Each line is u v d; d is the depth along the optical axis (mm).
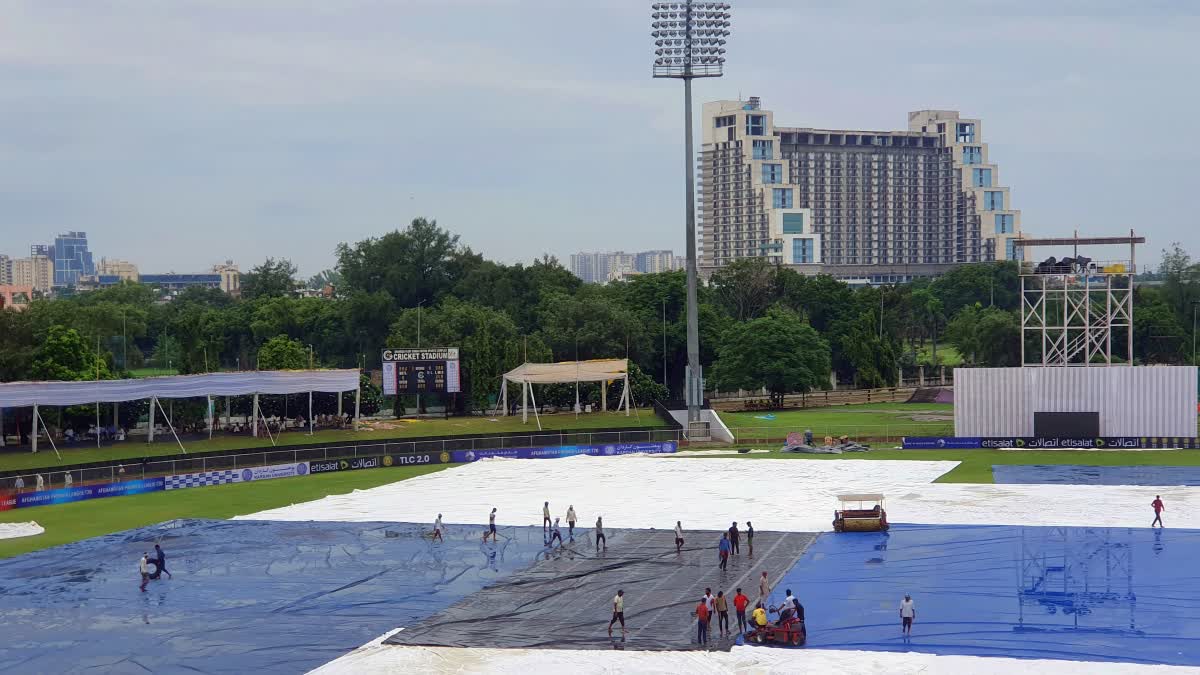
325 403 163500
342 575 77875
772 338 189250
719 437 151000
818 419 167875
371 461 132500
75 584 76688
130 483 114938
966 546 81875
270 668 59031
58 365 158875
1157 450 130250
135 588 75438
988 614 65312
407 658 60031
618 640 61875
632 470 125562
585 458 138125
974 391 135875
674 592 71312
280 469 126625
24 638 64875
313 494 113562
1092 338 144500
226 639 64000
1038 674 55344
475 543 87000
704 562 78938
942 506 97562
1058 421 133375
